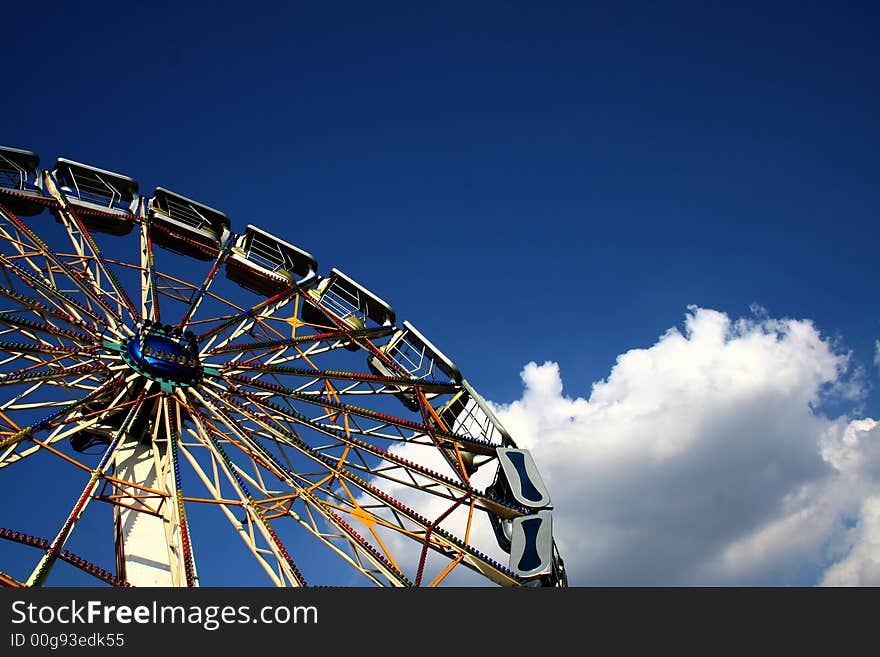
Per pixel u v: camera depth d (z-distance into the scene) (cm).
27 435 2962
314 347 4394
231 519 3138
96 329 3703
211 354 3841
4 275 3653
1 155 4169
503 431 4056
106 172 4319
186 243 4434
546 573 3362
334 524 3294
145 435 3488
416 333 4547
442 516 3397
